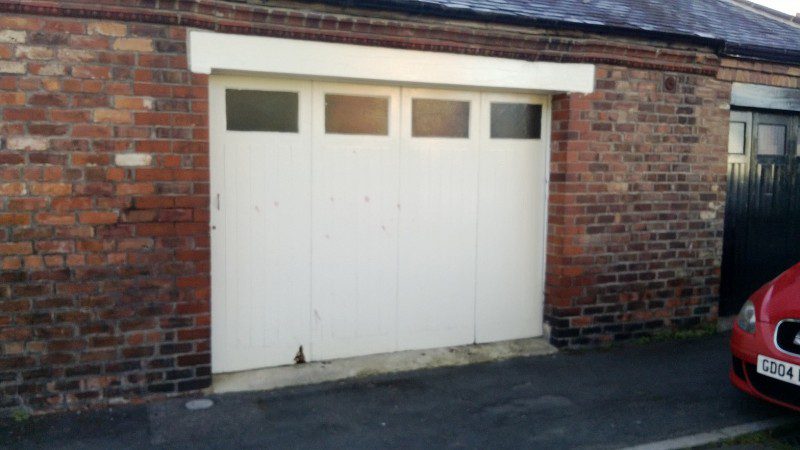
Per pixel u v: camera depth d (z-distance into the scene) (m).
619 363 6.00
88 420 4.57
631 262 6.53
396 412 4.86
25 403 4.58
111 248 4.68
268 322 5.42
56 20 4.43
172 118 4.75
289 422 4.65
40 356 4.58
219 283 5.22
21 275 4.50
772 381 4.58
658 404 5.07
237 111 5.18
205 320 4.97
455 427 4.63
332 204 5.55
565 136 6.14
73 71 4.50
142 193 4.72
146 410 4.75
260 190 5.29
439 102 5.90
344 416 4.77
